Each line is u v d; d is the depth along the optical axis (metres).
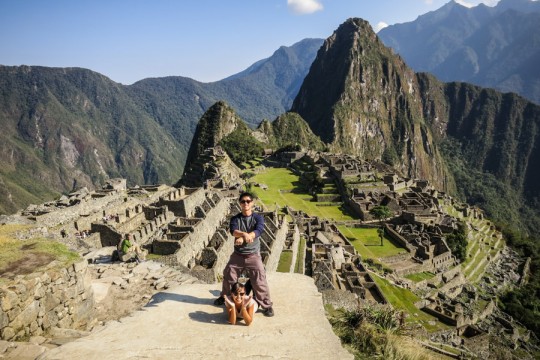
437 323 56.00
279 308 11.08
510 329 69.12
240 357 8.94
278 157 175.00
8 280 13.12
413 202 105.50
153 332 9.88
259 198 96.56
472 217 143.12
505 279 97.31
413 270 76.38
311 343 9.57
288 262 45.81
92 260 24.11
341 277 54.38
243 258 10.60
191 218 44.19
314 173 122.19
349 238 86.00
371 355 14.60
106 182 72.06
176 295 11.91
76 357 8.76
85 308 15.76
